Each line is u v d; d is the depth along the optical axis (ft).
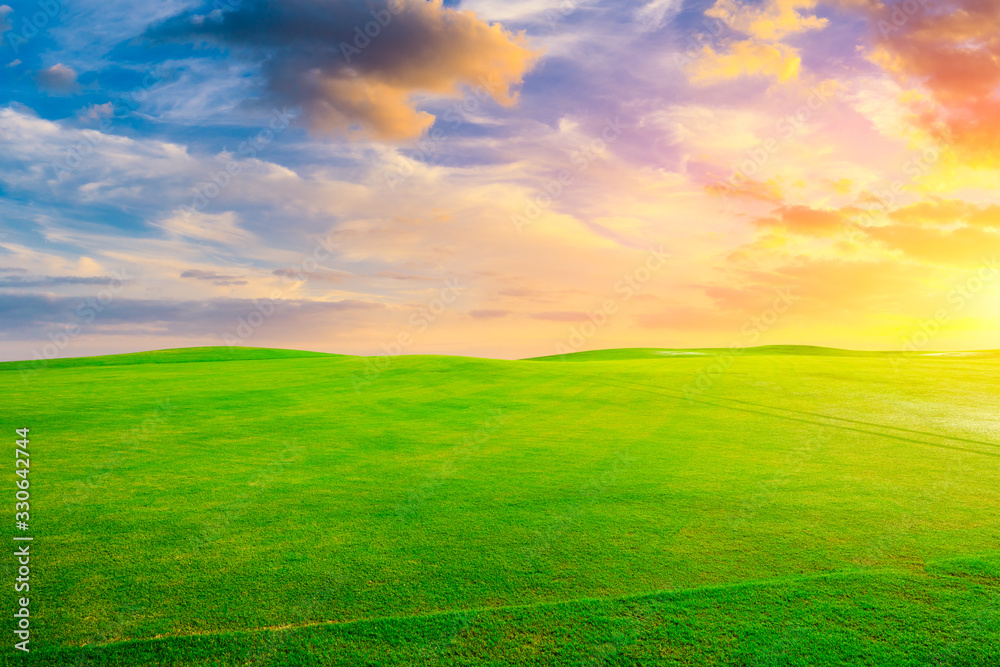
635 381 109.81
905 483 42.29
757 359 157.69
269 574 26.68
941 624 21.84
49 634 21.31
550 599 24.09
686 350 298.97
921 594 24.18
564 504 37.29
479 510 36.14
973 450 53.98
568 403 84.17
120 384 100.12
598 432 62.85
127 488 40.88
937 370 125.70
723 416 73.61
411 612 23.06
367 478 43.75
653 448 54.75
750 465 47.91
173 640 20.95
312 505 37.17
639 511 35.88
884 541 30.63
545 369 131.13
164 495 39.24
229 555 28.94
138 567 27.45
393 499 38.50
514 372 124.26
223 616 22.74
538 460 49.73
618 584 25.52
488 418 71.61
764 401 86.48
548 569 27.17
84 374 118.73
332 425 66.13
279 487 41.32
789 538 31.14
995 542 30.40
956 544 30.14
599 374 121.70
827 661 19.65
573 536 31.55
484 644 20.75
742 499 38.32
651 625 21.95
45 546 30.07
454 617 22.62
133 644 20.67
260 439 58.18
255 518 34.65
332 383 105.29
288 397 87.71
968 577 25.88
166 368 133.59
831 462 49.08
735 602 23.63
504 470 46.26
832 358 162.20
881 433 62.59
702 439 59.16
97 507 36.63
